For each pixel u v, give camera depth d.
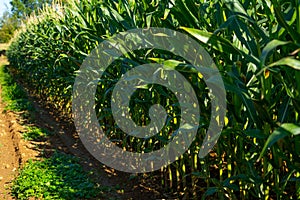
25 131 7.10
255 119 1.95
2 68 23.95
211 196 3.73
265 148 1.48
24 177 4.53
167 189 4.16
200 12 2.60
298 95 1.79
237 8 2.01
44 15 9.07
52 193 4.07
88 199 4.00
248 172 2.42
